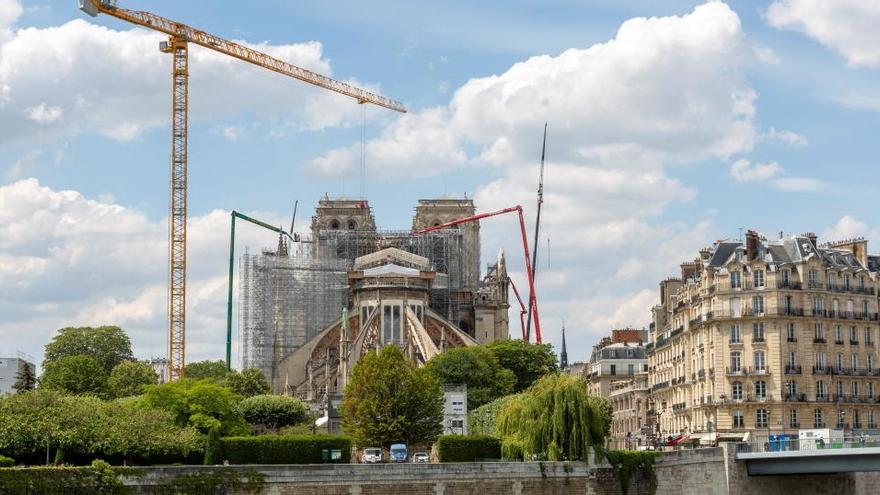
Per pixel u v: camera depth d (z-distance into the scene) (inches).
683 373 7854.3
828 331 7190.0
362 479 5236.2
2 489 4640.8
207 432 6501.0
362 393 7076.8
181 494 4943.4
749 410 7057.1
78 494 4773.6
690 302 7731.3
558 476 5580.7
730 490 5831.7
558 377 5989.2
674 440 7480.3
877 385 7298.2
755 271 7160.4
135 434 5561.0
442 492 5354.3
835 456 5580.7
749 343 7101.4
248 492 5054.1
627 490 5693.9
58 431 5383.9
